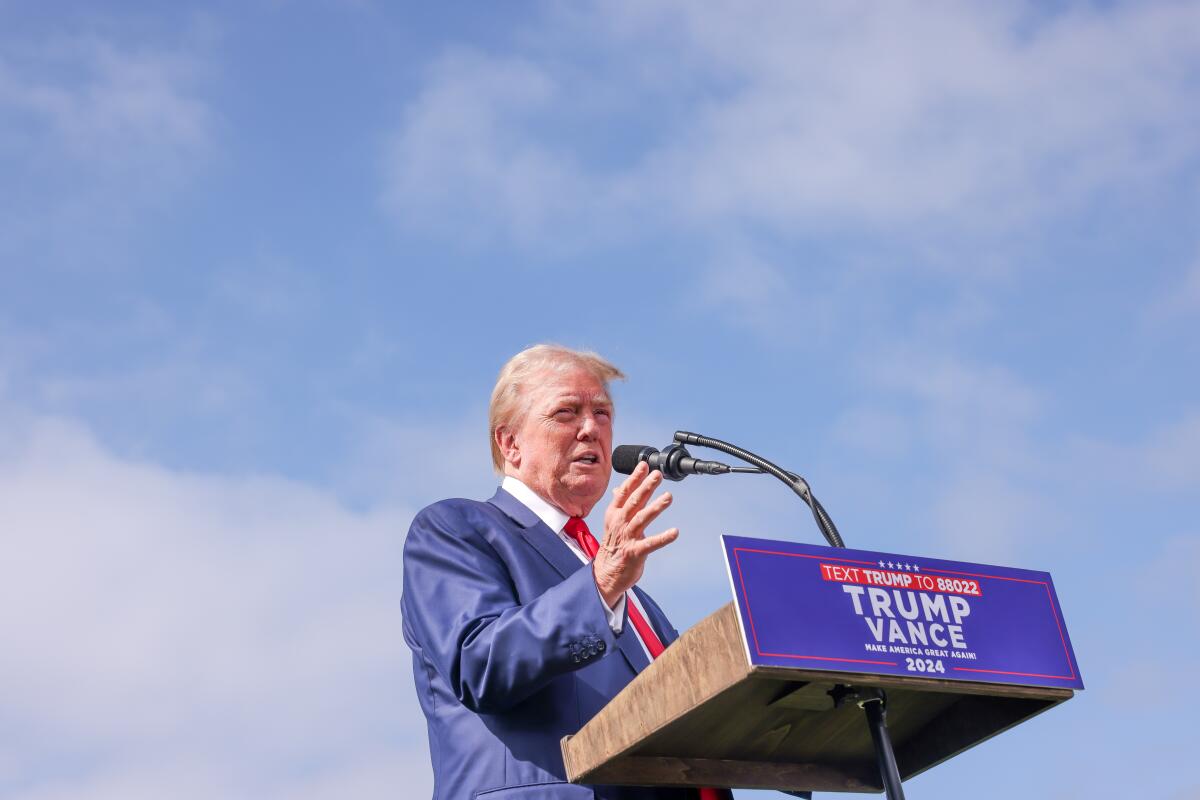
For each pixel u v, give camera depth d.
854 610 2.31
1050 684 2.46
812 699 2.54
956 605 2.42
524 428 3.82
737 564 2.26
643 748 2.63
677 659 2.40
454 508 3.46
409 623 3.43
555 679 3.11
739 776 2.80
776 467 3.45
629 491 2.79
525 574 3.34
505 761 3.00
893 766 2.43
